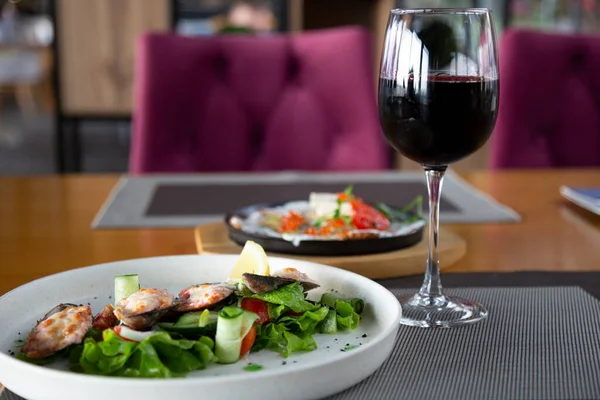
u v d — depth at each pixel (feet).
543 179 4.96
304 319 2.09
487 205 4.15
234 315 1.91
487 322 2.41
